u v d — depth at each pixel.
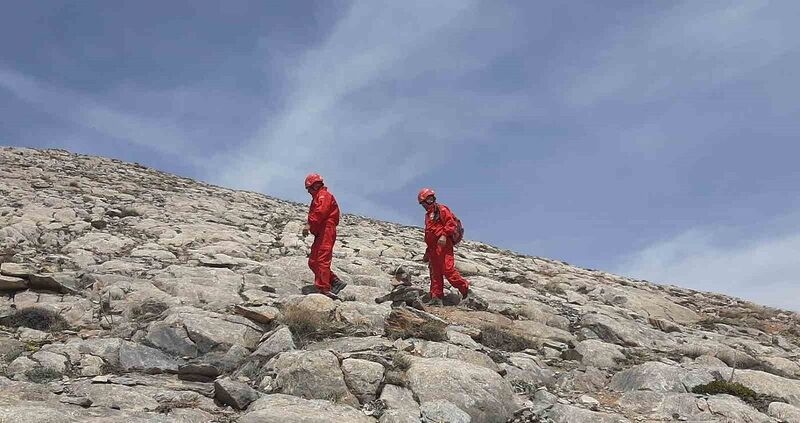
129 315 10.66
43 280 11.38
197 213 21.52
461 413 7.17
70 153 33.53
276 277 13.53
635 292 19.02
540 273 20.45
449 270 13.08
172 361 8.92
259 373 8.15
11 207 17.92
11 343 8.95
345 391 7.55
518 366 9.55
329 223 12.34
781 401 9.01
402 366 8.20
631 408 8.57
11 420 5.66
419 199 13.36
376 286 14.17
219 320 9.92
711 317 17.64
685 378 9.27
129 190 24.39
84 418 6.16
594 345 11.23
